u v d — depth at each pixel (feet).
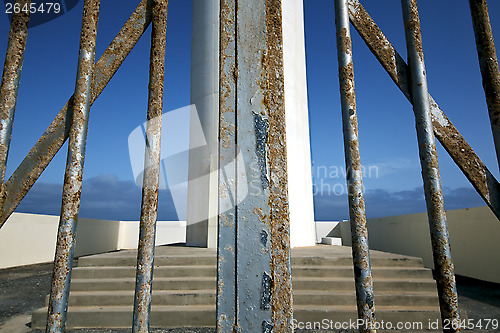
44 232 30.91
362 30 3.33
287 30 24.54
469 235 20.53
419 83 3.09
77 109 3.02
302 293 12.20
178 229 42.45
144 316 2.87
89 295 12.04
